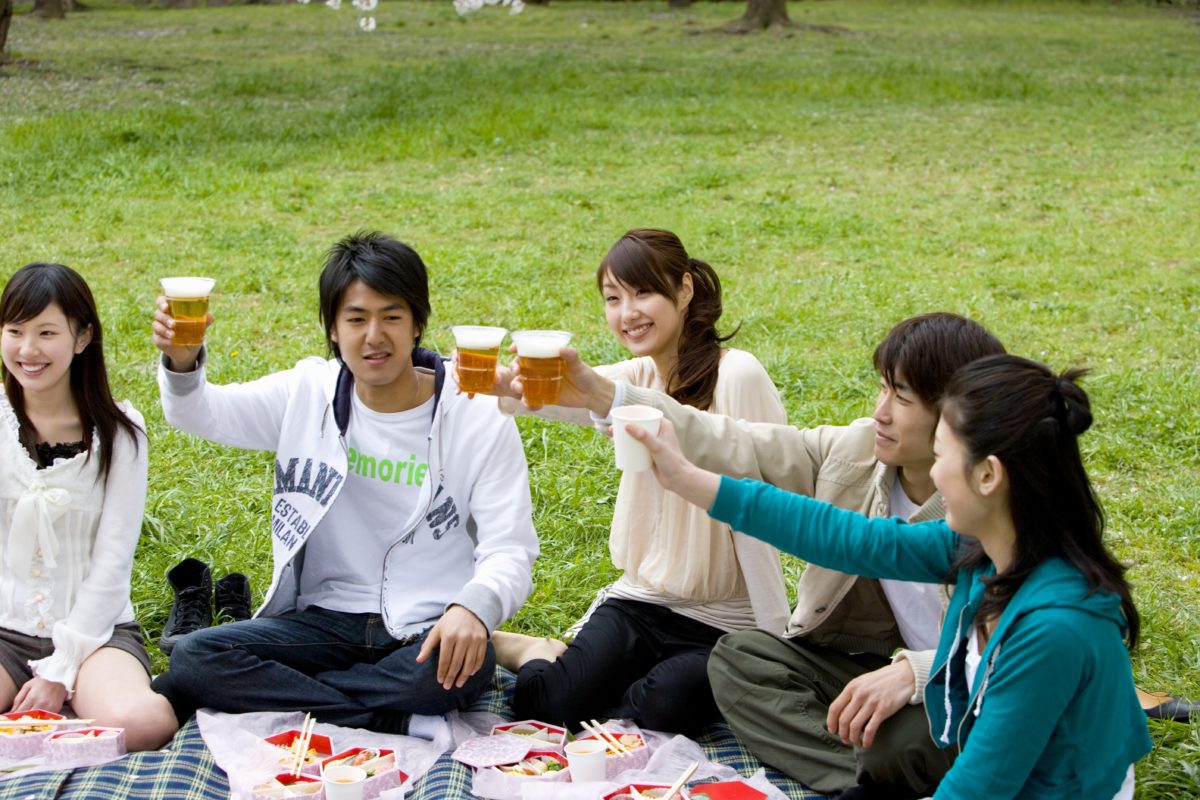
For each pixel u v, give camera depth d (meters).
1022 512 2.76
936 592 3.58
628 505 4.07
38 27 29.94
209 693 3.74
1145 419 7.16
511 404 3.79
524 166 13.94
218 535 5.41
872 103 18.31
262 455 6.36
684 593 3.99
